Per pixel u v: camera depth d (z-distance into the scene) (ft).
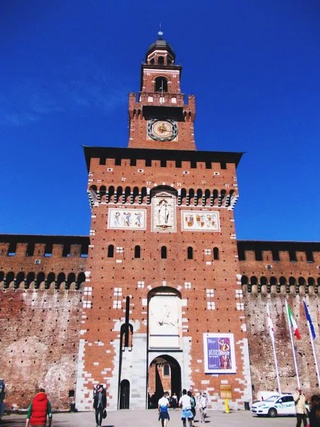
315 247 180.34
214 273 161.48
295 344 162.91
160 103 206.90
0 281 162.61
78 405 137.18
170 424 101.45
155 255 162.61
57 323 157.17
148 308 154.40
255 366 156.35
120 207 171.12
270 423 102.68
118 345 145.69
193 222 170.91
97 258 159.74
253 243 176.14
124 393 141.38
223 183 179.22
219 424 100.89
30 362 150.20
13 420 112.47
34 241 169.58
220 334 151.02
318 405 49.96
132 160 181.88
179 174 179.52
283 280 172.45
